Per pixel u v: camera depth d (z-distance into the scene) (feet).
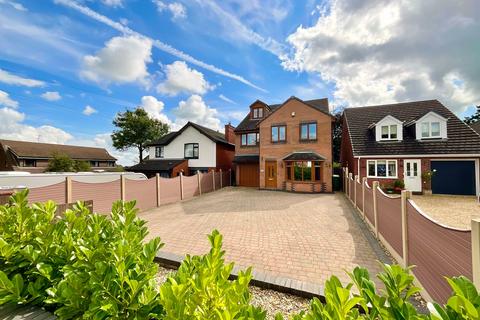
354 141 54.85
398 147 49.70
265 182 61.52
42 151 111.04
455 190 45.52
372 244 17.60
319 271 13.29
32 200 22.82
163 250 17.15
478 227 6.30
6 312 6.42
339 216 27.55
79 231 7.70
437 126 48.06
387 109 59.31
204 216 29.19
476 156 43.42
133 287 4.96
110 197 31.09
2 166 102.83
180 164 71.97
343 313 3.59
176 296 4.08
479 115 112.16
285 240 18.78
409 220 12.26
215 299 4.17
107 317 4.84
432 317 3.21
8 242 7.72
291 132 58.44
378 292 10.71
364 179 25.76
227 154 79.36
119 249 5.67
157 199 38.86
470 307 2.98
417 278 11.10
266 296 10.53
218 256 5.05
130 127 115.75
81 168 81.10
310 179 54.65
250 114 72.38
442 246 8.61
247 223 24.84
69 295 5.27
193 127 75.41
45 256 7.07
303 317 4.24
